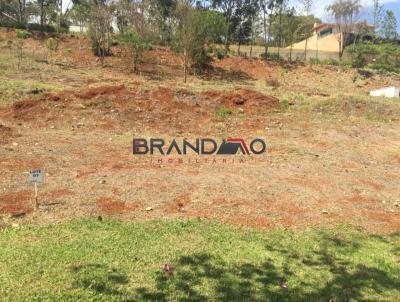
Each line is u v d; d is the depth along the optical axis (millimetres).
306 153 10469
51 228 5684
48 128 11016
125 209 6441
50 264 4797
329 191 7887
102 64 23828
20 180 7289
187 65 26500
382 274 5148
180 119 12797
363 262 5410
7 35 26719
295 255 5453
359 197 7727
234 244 5605
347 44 41281
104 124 11656
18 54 22688
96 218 6062
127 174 7973
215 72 27078
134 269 4816
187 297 4363
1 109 11672
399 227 6605
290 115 14648
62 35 27969
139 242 5453
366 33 39156
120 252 5168
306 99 16750
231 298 4406
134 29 28984
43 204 6387
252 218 6473
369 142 12016
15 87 13258
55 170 7945
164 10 32656
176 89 14922
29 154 8758
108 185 7324
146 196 6973
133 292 4391
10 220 5836
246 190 7570
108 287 4441
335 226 6441
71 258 4949
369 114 15492
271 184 8000
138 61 25031
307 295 4566
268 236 5938
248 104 15070
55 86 14914
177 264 4992
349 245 5863
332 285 4812
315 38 49094
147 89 14438
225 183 7859
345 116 15039
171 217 6277
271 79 26125
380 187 8375
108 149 9641
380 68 32312
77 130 11078
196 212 6531
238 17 34031
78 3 30750
